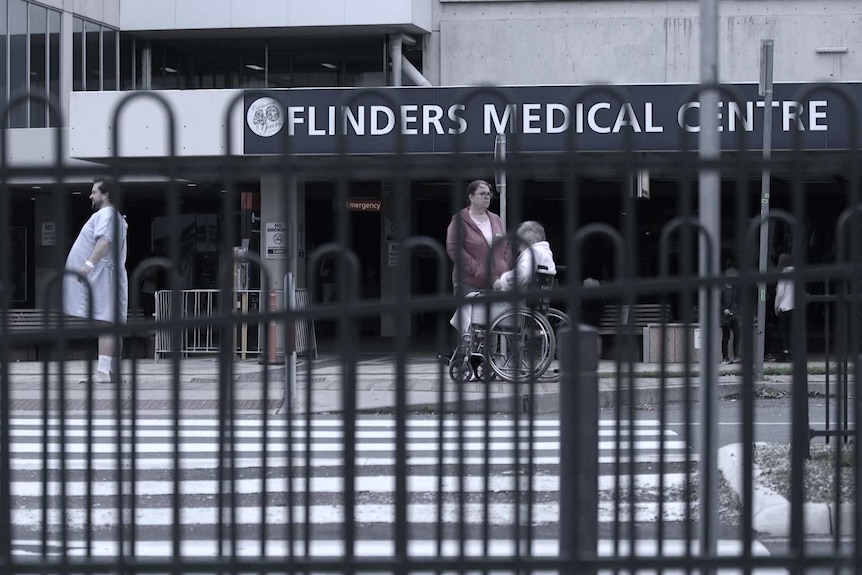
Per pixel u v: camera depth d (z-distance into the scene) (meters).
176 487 4.77
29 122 27.28
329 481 9.07
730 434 11.45
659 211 28.52
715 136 5.38
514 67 27.16
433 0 27.38
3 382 4.74
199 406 14.28
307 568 4.68
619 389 4.89
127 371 18.28
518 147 4.62
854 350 4.94
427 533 7.38
